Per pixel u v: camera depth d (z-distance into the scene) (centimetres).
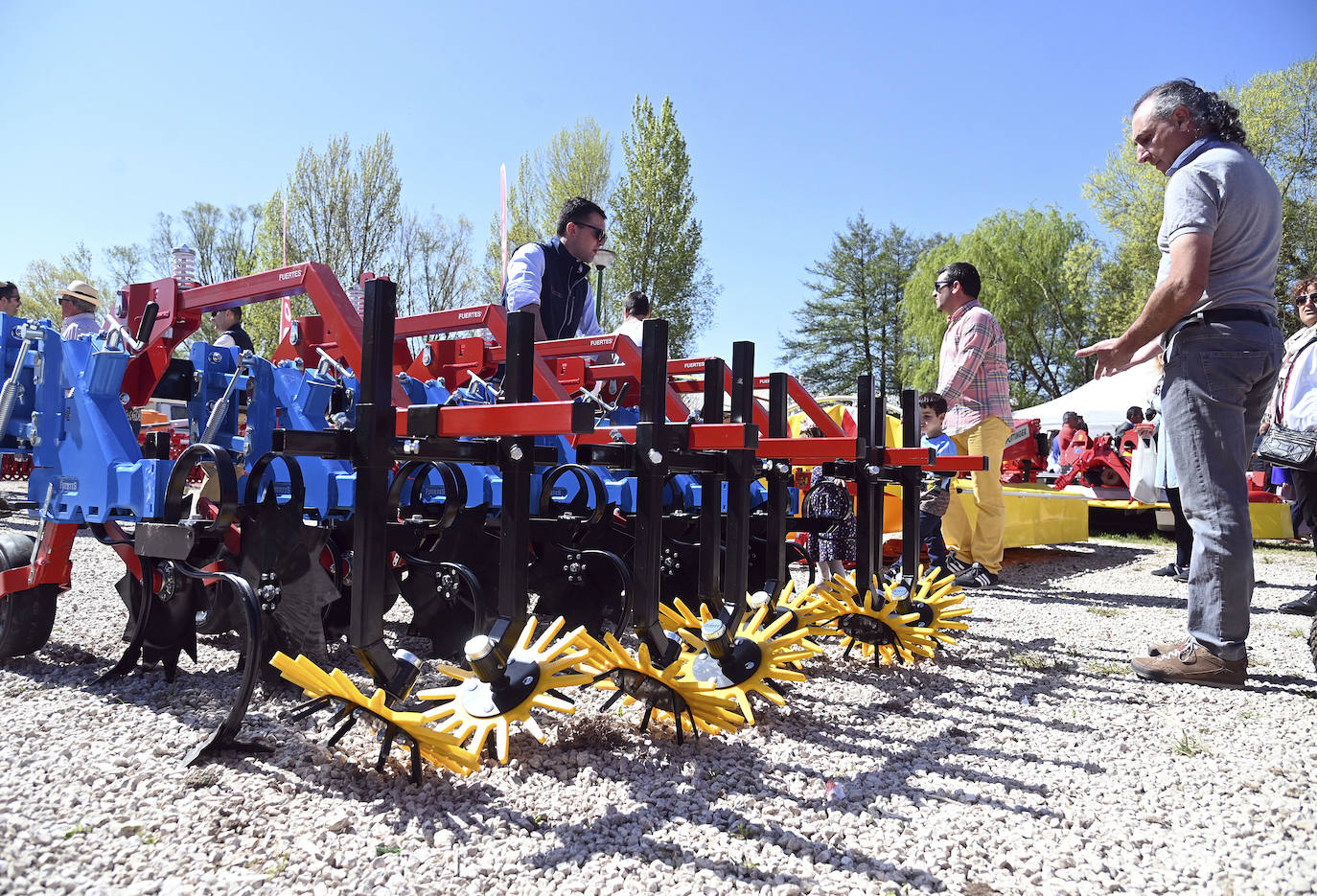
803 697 286
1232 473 305
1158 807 196
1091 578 660
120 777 194
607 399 479
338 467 312
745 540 256
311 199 2970
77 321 497
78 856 156
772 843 174
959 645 373
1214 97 322
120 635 339
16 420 290
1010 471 1251
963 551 610
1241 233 303
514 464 205
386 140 3036
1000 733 248
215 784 191
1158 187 2727
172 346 294
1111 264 3130
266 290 246
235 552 261
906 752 232
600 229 466
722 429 220
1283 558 824
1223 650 305
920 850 172
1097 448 1072
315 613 241
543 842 170
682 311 3397
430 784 197
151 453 263
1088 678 319
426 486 334
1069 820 188
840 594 329
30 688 265
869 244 5588
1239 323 301
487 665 198
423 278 3158
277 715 240
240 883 148
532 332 202
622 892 150
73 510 273
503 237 816
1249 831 182
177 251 288
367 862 158
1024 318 3569
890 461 336
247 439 271
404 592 338
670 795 196
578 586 332
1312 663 345
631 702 246
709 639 236
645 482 224
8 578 280
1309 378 498
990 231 3600
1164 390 321
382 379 195
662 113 3334
